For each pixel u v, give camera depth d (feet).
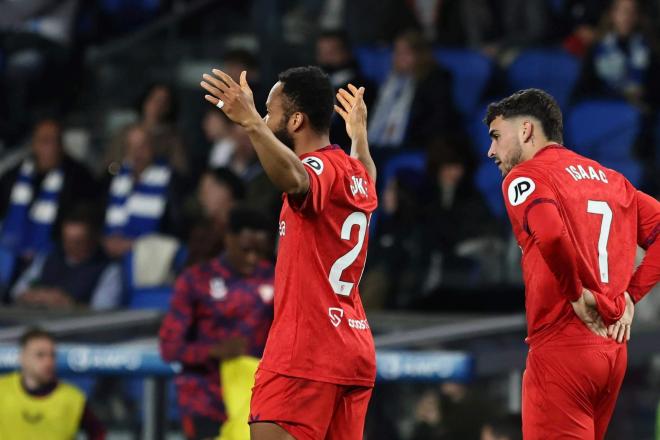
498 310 104.12
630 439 90.63
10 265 125.80
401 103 133.49
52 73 148.97
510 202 53.78
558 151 55.52
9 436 87.61
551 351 54.80
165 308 111.24
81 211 116.16
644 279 56.44
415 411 93.04
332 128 123.13
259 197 116.47
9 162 138.51
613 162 139.85
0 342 95.45
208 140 135.23
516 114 56.13
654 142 141.59
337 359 52.85
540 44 152.46
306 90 53.72
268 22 147.64
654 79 144.56
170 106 132.77
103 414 94.22
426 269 108.88
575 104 143.74
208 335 79.71
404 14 149.79
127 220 125.80
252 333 79.66
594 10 151.94
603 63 143.74
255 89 131.85
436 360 87.15
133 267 114.73
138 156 126.62
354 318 53.88
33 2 150.61
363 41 150.20
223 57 151.02
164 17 158.20
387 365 86.69
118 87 151.43
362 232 54.08
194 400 78.54
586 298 53.83
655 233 56.75
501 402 90.58
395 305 106.83
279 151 49.29
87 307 110.32
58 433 88.53
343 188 53.01
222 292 79.56
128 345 90.99
